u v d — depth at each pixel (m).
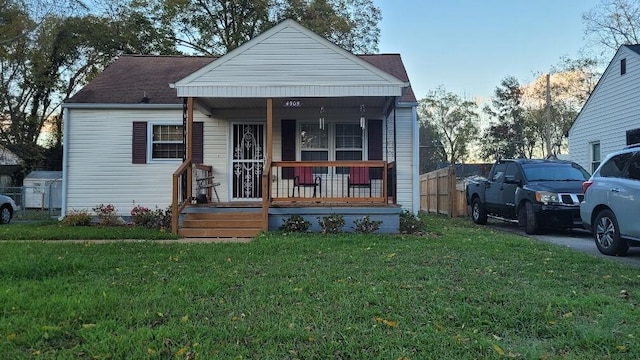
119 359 3.26
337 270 6.18
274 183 13.39
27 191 25.33
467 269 6.26
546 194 11.17
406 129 13.63
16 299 4.71
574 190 11.16
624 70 15.55
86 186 13.75
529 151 49.31
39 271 6.15
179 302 4.61
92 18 28.02
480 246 8.34
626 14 29.06
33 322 4.01
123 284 5.44
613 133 16.27
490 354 3.32
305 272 6.07
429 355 3.30
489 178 14.29
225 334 3.70
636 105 14.86
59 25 23.17
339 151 13.59
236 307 4.46
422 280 5.60
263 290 5.09
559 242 10.18
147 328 3.82
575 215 10.88
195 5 28.52
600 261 6.97
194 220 11.02
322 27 27.92
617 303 4.60
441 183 19.02
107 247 8.34
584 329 3.80
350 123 13.60
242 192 13.62
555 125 43.56
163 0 27.95
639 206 7.46
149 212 12.45
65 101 13.72
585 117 18.41
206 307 4.47
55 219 15.73
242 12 29.25
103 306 4.46
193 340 3.57
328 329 3.83
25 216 18.25
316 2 28.50
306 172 12.44
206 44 29.36
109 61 30.55
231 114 13.62
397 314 4.22
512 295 4.86
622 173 8.12
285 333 3.70
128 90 14.30
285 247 8.16
